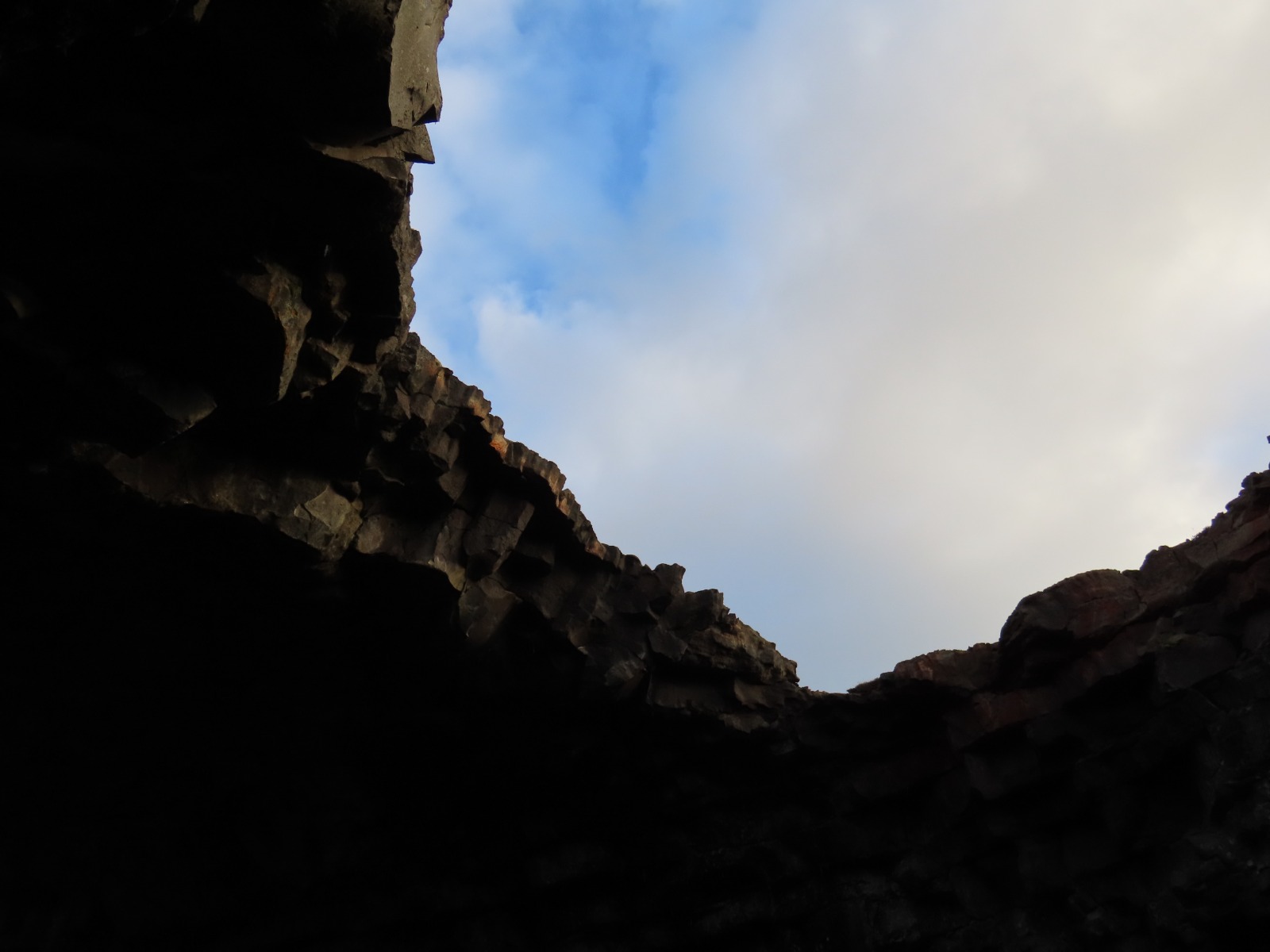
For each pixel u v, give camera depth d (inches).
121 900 1073.5
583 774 1055.6
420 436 831.7
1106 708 957.2
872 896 1040.8
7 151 547.2
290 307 649.6
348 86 551.5
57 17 458.0
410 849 1092.5
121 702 930.1
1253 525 882.1
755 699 1058.7
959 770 1021.8
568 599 960.9
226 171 580.1
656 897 1094.4
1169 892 893.8
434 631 903.1
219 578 829.8
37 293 621.3
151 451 746.8
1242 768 858.1
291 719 971.9
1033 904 979.9
